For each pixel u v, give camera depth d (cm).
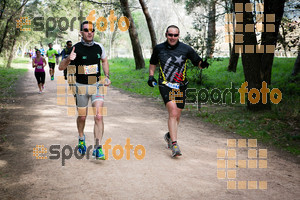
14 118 690
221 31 1346
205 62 458
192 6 1739
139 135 578
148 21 2012
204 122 726
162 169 402
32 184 344
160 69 457
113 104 934
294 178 392
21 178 361
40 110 786
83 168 397
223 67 1952
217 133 624
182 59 450
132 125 659
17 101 924
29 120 671
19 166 400
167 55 448
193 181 366
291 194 341
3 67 2478
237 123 704
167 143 531
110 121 688
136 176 374
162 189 339
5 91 1141
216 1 1605
